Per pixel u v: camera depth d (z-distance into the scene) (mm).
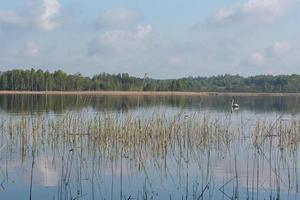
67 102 56125
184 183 15734
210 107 52469
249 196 14039
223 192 14461
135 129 23719
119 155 20750
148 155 20969
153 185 15445
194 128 26766
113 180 16062
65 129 26250
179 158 20438
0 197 13641
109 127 23688
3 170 17547
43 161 19469
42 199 13469
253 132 28031
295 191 14727
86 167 17953
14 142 24594
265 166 19000
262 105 60438
